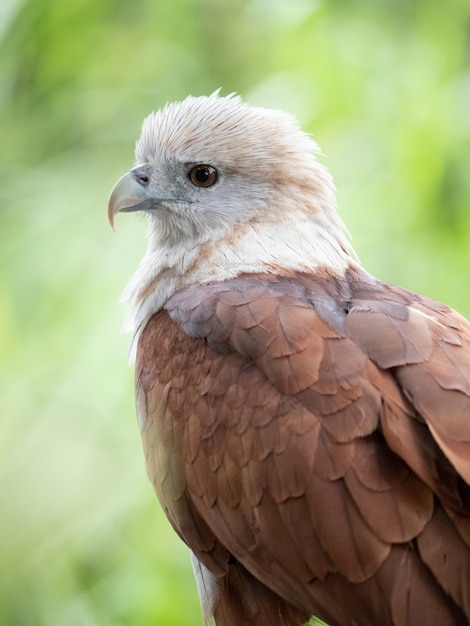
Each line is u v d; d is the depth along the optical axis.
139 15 13.51
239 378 7.51
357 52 12.16
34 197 13.10
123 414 12.46
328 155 12.06
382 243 11.87
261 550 7.33
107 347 12.31
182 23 13.41
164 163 9.08
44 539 12.80
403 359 7.19
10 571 12.71
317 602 7.14
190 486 7.70
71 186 13.10
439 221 11.92
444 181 11.95
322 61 12.21
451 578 6.80
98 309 12.38
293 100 12.23
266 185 8.87
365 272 8.85
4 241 12.92
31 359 12.64
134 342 9.06
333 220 8.99
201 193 8.98
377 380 7.13
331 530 6.93
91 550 12.73
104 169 13.19
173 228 9.05
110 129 13.37
